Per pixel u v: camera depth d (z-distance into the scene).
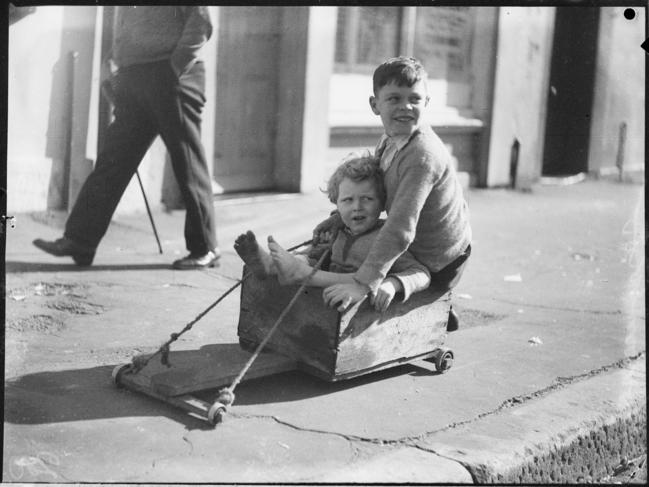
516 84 8.95
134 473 2.78
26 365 3.56
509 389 3.62
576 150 9.84
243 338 3.65
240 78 7.06
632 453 3.57
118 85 5.06
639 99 10.09
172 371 3.34
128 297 4.57
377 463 2.91
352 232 3.57
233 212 6.66
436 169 3.38
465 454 3.00
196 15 5.03
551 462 3.17
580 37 9.69
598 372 3.89
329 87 7.39
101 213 5.09
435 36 8.36
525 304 5.00
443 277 3.62
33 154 5.81
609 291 5.39
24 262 5.05
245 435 3.05
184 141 5.11
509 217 7.55
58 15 5.75
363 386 3.54
